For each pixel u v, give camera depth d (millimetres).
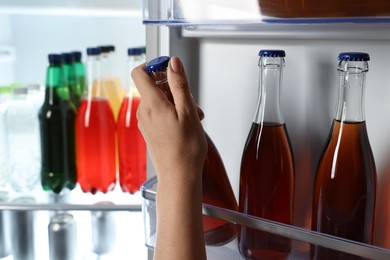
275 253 617
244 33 676
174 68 532
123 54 1353
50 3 980
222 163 724
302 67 678
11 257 1084
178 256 553
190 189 549
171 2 604
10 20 1360
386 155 640
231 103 740
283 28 647
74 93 1124
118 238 1098
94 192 1071
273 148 660
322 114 675
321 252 565
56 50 1385
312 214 653
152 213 671
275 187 664
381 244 661
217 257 666
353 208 609
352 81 594
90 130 1051
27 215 1050
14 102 1095
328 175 619
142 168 1062
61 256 1022
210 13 588
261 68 655
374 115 640
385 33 588
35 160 1116
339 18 527
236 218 604
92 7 1003
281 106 672
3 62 1341
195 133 545
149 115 554
